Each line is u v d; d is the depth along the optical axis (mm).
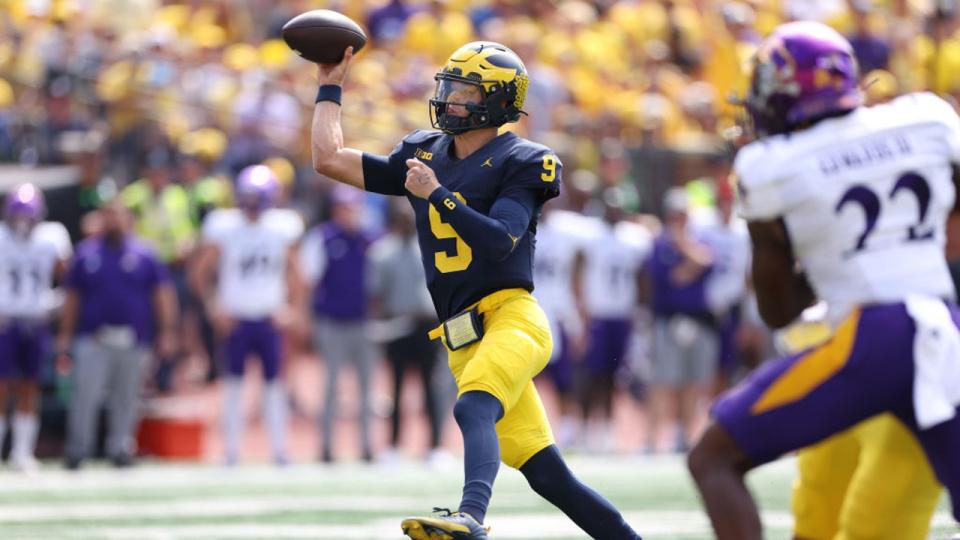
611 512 16516
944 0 59781
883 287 13383
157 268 37688
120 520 25875
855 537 14453
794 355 13500
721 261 41188
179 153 49062
